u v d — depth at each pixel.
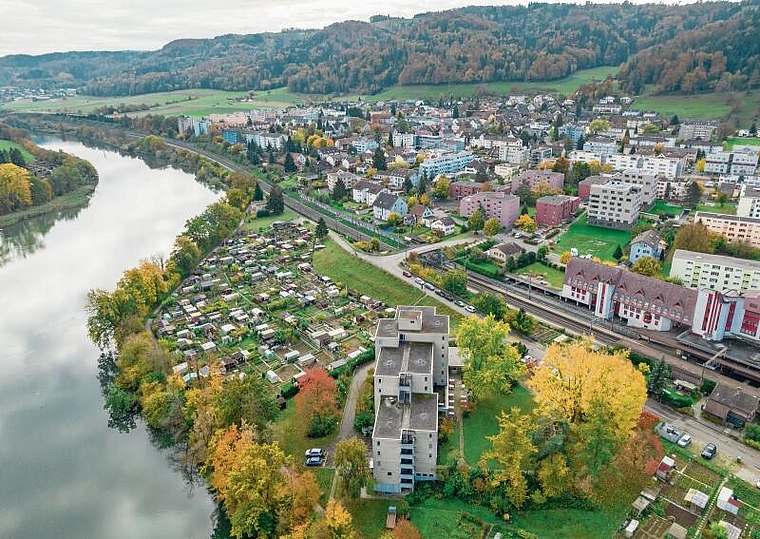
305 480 115.94
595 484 121.75
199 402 145.12
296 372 173.12
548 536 111.06
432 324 158.50
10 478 139.25
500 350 155.12
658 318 183.50
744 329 174.00
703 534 109.81
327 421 142.62
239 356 180.25
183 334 195.38
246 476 113.44
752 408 136.75
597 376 129.62
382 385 136.75
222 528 124.50
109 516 127.81
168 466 144.38
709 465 126.12
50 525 125.38
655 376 149.12
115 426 159.75
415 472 126.31
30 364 191.00
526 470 123.19
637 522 112.00
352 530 110.44
